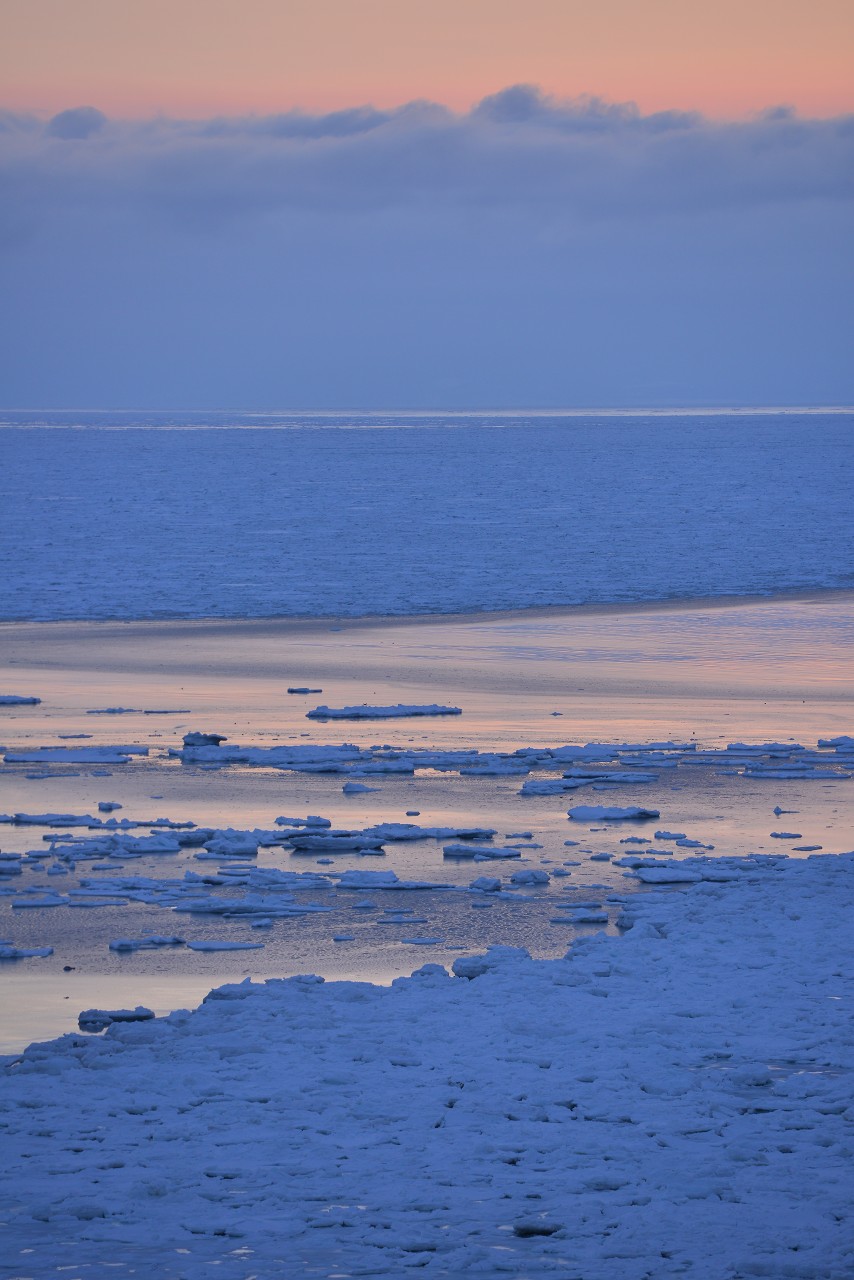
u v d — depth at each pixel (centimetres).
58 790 4788
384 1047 2188
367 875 3650
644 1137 1808
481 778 5019
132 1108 1939
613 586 11294
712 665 7512
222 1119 1881
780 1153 1750
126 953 3050
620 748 5397
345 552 14125
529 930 3197
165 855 3962
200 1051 2178
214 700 6569
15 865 3753
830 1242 1473
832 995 2467
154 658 7838
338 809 4509
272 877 3628
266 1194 1627
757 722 6012
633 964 2686
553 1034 2258
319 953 3033
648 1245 1471
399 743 5569
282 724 5984
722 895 3362
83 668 7512
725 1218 1540
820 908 3117
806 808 4534
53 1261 1442
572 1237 1505
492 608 10006
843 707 6353
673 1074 2045
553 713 6216
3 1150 1777
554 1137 1808
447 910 3381
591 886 3588
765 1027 2286
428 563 13112
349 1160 1734
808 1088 1978
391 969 2903
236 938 3153
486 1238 1502
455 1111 1911
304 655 7900
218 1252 1469
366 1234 1512
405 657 7806
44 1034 2492
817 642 8244
